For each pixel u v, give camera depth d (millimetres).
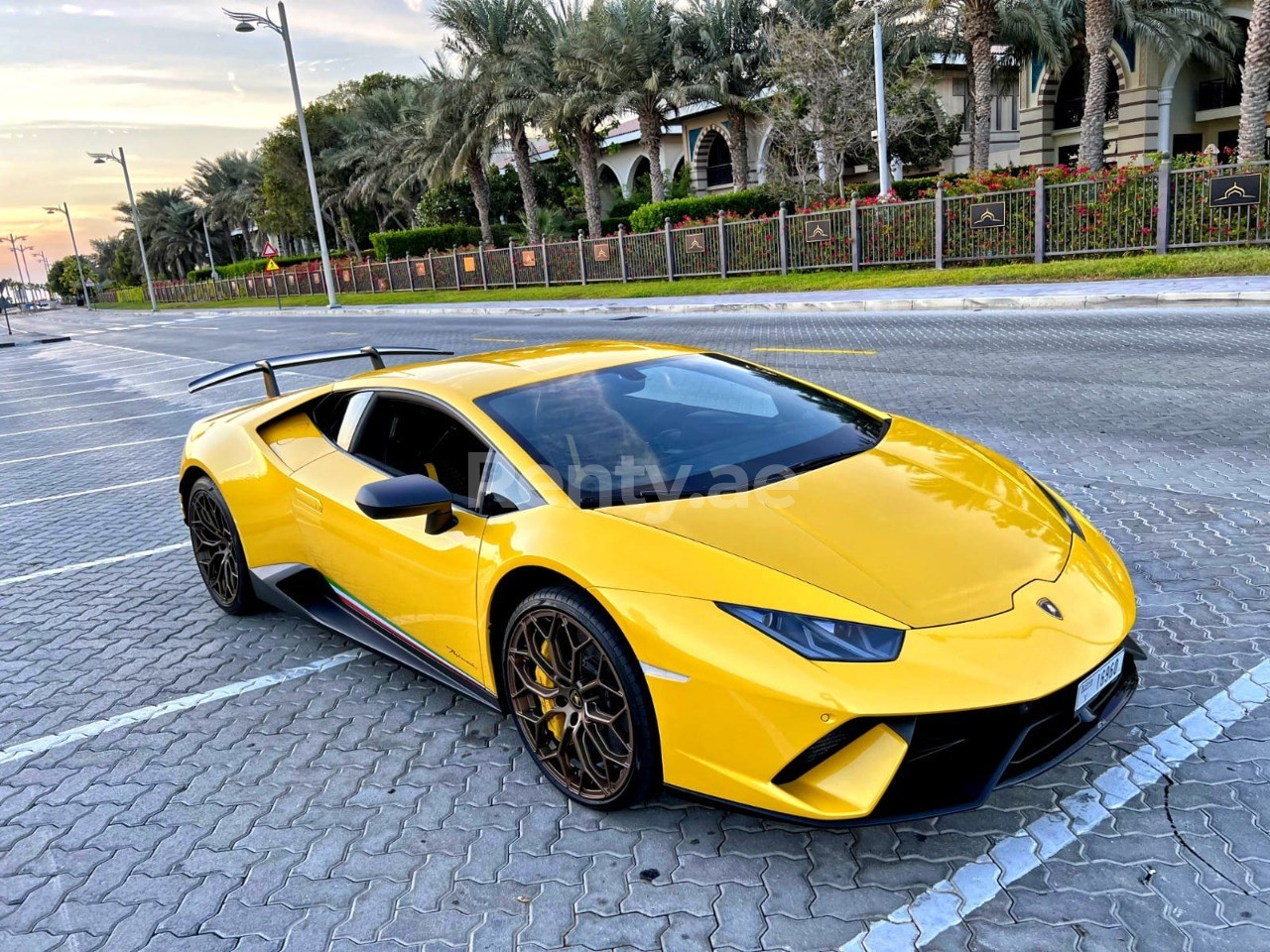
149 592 5156
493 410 3254
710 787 2391
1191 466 5539
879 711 2152
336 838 2785
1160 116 30641
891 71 28281
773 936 2213
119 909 2547
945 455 3248
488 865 2588
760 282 21891
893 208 20047
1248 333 9867
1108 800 2598
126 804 3080
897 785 2242
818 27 27844
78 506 7457
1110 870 2332
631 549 2584
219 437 4375
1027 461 5973
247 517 4129
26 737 3609
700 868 2480
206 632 4500
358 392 3879
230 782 3154
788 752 2230
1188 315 11570
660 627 2389
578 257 29609
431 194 48094
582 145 34750
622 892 2416
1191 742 2830
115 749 3455
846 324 14133
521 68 34688
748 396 3564
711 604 2385
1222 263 14500
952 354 10344
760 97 31000
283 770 3201
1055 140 33875
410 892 2508
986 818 2566
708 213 30469
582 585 2557
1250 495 4938
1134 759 2773
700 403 3443
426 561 3139
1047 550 2670
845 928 2217
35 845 2895
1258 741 2807
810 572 2438
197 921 2469
